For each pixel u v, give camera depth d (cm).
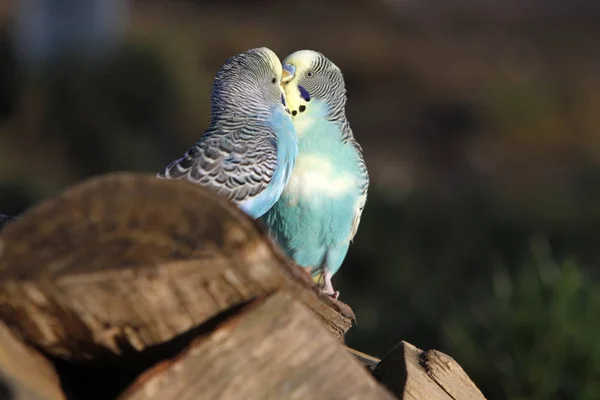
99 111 2403
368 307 1421
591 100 3272
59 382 304
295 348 291
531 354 1009
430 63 3762
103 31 2700
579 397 974
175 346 296
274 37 3878
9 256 283
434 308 1330
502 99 3203
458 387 398
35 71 2542
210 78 2819
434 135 3022
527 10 4953
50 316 289
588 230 1783
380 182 2252
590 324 1009
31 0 2686
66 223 284
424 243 1703
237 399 286
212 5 4578
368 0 4731
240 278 283
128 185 282
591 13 4894
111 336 294
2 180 1884
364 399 290
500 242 1705
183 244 280
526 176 2650
